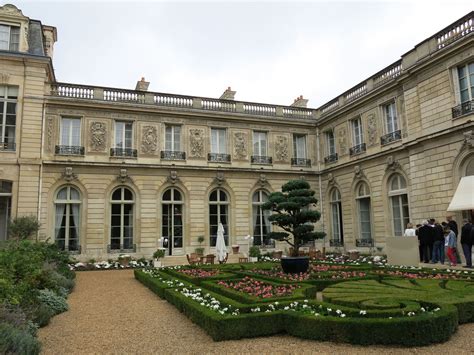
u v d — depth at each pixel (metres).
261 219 25.02
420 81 18.25
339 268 14.09
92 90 22.20
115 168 21.91
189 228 23.02
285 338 6.51
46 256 13.17
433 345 5.89
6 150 19.52
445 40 16.98
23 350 4.84
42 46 21.28
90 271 18.67
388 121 20.89
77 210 21.22
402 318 6.05
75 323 7.82
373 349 5.77
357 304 7.14
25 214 19.34
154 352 5.90
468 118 15.77
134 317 8.31
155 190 22.61
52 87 21.38
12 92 20.11
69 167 20.89
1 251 9.66
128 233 22.05
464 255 14.78
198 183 23.59
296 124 26.42
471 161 15.78
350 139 23.61
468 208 14.34
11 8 20.56
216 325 6.42
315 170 26.45
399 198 19.88
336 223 25.22
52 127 20.97
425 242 15.81
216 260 22.28
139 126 22.80
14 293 6.77
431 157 17.50
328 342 6.16
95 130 21.84
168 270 15.23
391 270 13.32
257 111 25.80
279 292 8.99
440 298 7.61
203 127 24.23
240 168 24.52
